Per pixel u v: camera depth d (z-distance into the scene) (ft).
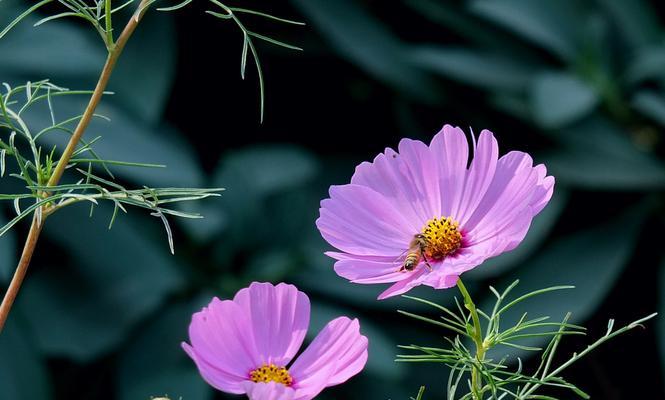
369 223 3.14
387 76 7.22
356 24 7.31
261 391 2.87
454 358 3.08
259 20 7.66
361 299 6.85
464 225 3.13
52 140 6.36
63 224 6.56
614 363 7.34
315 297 6.99
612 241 7.18
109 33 3.05
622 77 7.52
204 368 2.92
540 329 6.69
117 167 6.43
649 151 7.41
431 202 3.14
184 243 7.00
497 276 7.03
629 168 7.19
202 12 7.50
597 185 7.27
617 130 7.41
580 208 7.69
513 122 7.50
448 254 3.11
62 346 6.25
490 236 3.10
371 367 6.32
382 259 3.12
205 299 6.69
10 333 6.20
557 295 6.88
